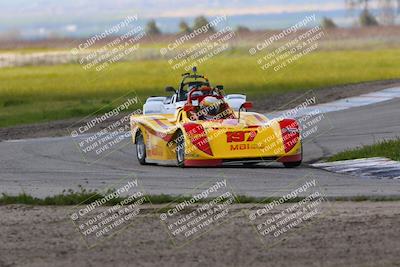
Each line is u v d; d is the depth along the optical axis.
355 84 128.12
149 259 33.88
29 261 33.84
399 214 40.16
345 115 95.88
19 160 72.62
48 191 52.78
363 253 33.69
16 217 42.34
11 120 114.56
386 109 98.25
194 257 33.97
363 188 49.28
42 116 117.19
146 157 68.44
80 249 35.66
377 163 59.19
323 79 183.00
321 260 33.03
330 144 75.50
